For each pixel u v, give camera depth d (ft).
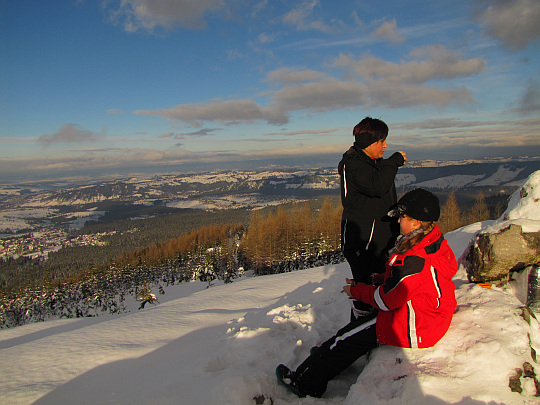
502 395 5.90
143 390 8.66
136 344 13.38
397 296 7.12
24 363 11.42
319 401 7.64
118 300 168.45
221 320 17.49
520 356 6.59
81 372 10.45
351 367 9.22
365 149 8.84
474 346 6.90
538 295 9.19
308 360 8.07
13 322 159.43
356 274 9.29
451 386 6.12
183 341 13.53
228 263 163.84
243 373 8.44
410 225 7.40
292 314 13.39
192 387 7.94
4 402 8.57
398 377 6.62
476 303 8.81
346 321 12.44
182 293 133.90
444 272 7.23
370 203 8.90
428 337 7.20
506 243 9.64
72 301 171.22
